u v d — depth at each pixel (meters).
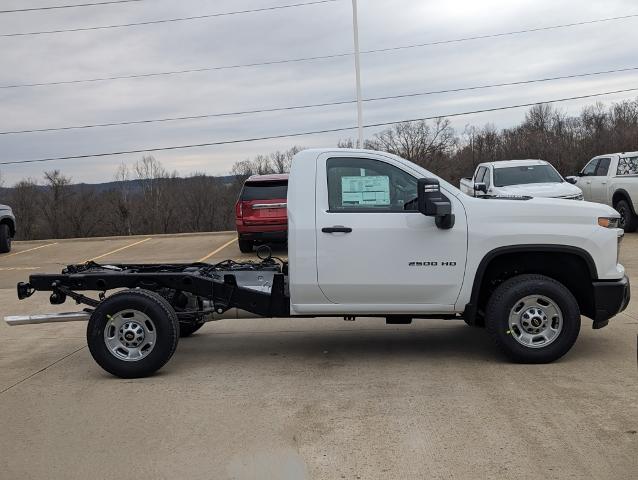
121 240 20.11
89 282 6.14
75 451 4.18
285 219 14.41
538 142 50.56
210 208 58.69
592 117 52.56
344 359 6.28
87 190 58.97
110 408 5.00
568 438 4.12
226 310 6.30
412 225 5.70
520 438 4.15
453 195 5.79
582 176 17.14
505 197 6.21
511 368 5.73
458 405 4.80
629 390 5.01
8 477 3.83
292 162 5.88
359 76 26.42
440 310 5.84
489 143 56.19
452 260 5.72
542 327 5.79
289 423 4.57
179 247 17.44
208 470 3.85
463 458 3.89
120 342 5.82
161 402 5.11
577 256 5.82
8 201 57.41
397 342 6.91
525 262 5.96
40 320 6.25
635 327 7.20
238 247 16.70
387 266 5.73
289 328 7.84
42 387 5.63
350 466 3.84
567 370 5.60
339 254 5.73
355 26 26.12
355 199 5.82
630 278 10.15
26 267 14.90
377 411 4.75
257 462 3.94
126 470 3.88
